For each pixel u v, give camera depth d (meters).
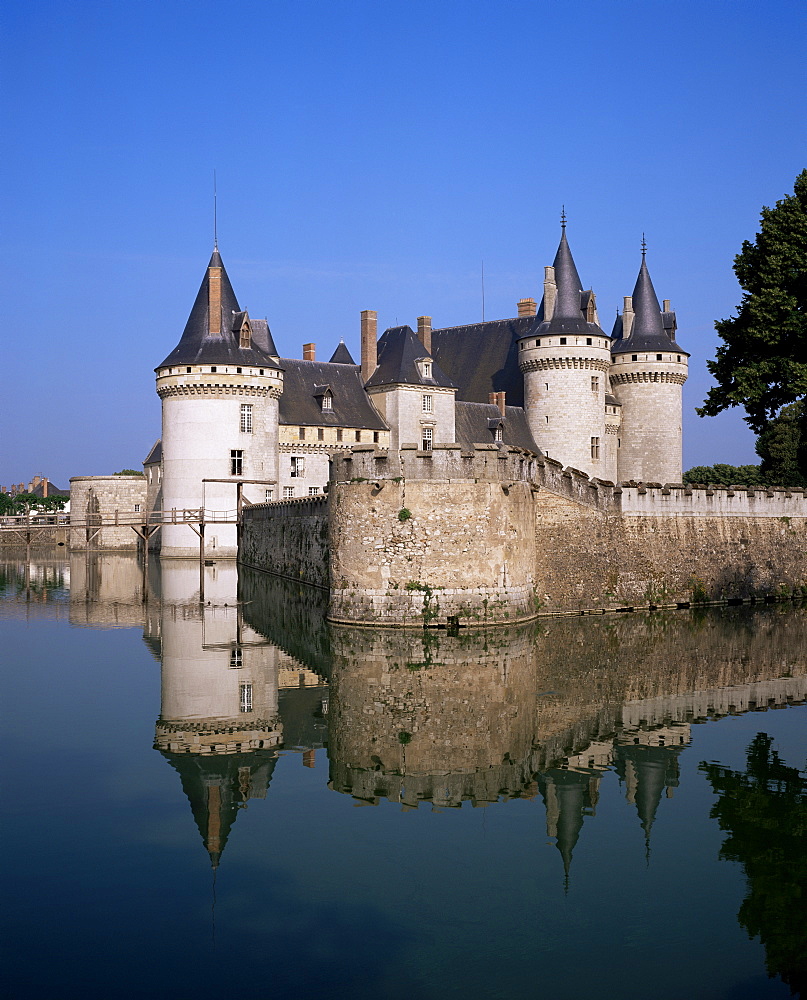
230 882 9.65
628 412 70.06
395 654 20.72
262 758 13.63
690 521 30.67
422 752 13.86
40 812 11.52
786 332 27.72
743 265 29.75
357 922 8.84
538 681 18.27
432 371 68.25
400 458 23.62
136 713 16.28
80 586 41.41
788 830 10.95
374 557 23.80
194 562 57.12
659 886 9.60
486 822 11.23
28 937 8.57
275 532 42.84
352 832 10.95
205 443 59.31
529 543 25.78
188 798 12.02
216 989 7.72
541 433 64.56
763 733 14.87
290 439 63.34
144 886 9.57
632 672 19.22
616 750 13.95
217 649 22.98
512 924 8.80
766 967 8.04
